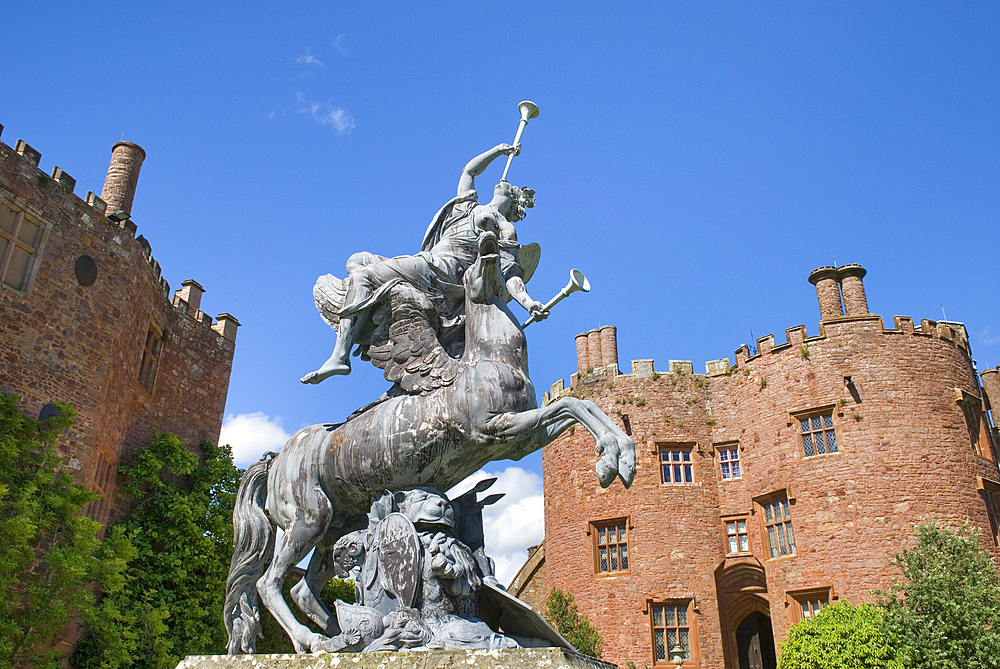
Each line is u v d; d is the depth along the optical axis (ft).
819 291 88.12
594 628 79.15
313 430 17.92
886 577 71.77
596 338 97.35
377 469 16.42
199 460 74.23
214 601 61.93
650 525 84.28
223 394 80.74
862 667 60.44
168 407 72.79
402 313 17.63
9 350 51.85
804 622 66.23
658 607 81.92
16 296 53.06
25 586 47.39
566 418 15.56
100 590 54.90
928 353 80.02
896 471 75.05
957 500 74.28
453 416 16.12
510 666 12.44
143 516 63.21
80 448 55.16
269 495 17.63
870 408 77.66
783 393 82.89
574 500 89.30
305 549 16.75
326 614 16.24
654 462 86.94
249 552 17.37
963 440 77.46
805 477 78.64
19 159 54.90
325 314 19.08
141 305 65.92
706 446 87.92
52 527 48.24
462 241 19.33
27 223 55.16
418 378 16.98
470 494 17.40
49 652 44.24
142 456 63.98
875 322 80.89
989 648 57.16
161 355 72.59
